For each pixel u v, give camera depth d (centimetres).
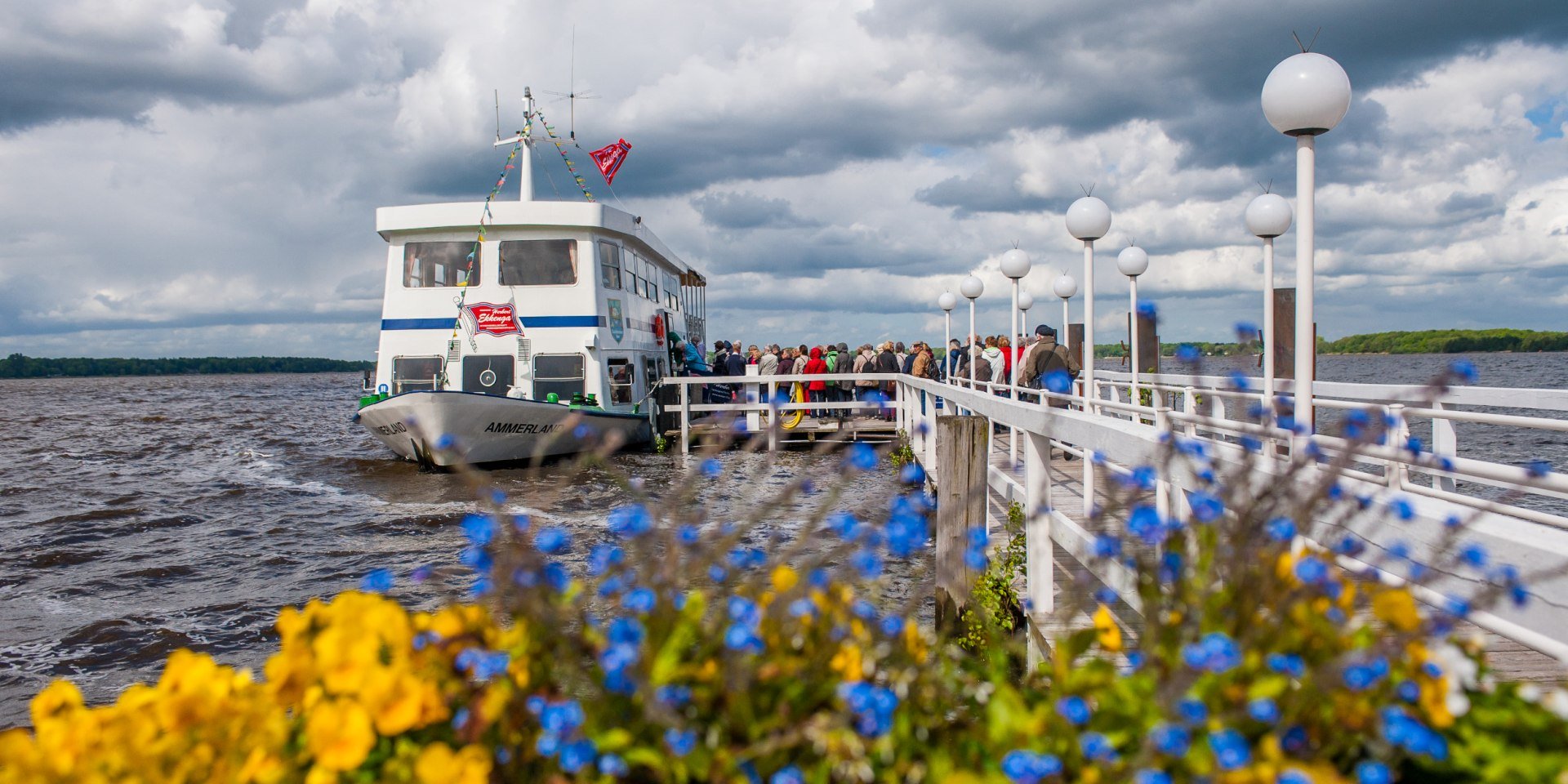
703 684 212
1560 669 423
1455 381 243
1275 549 212
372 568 1184
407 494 1783
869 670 218
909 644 240
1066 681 209
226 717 207
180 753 202
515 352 2023
